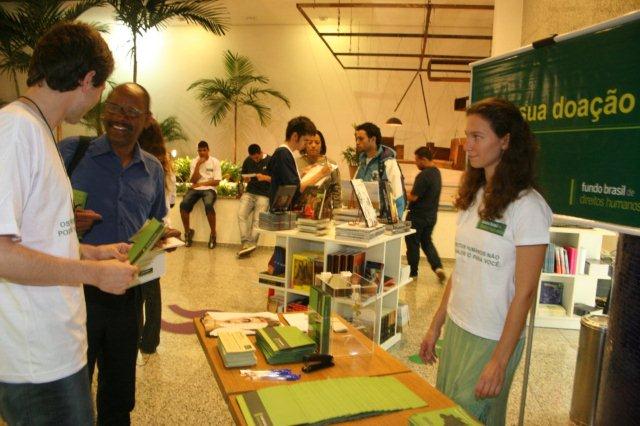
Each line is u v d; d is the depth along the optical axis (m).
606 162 1.71
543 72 2.06
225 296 4.88
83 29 1.28
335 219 3.63
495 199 1.54
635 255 1.71
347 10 9.19
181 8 6.49
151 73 11.22
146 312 3.25
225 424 2.59
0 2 7.11
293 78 10.75
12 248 1.09
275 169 4.02
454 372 1.68
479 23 9.35
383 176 4.06
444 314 1.93
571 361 3.62
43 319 1.25
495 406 1.66
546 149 2.03
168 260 6.45
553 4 4.27
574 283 4.36
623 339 1.73
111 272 1.27
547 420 2.78
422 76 10.32
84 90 1.29
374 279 3.40
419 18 9.23
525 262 1.49
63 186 1.29
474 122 1.57
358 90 10.58
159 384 3.01
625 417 1.69
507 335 1.49
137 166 2.02
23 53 6.26
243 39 10.82
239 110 11.01
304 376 1.45
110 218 1.91
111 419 1.99
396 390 1.36
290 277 3.57
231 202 7.53
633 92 1.60
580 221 1.80
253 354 1.51
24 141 1.15
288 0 9.06
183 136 11.23
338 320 1.86
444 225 7.36
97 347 1.89
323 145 5.00
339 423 1.19
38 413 1.27
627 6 3.04
